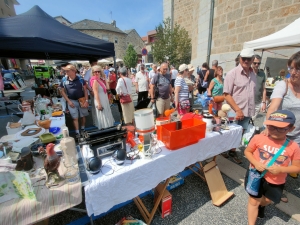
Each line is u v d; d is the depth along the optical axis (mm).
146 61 31562
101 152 1291
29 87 11312
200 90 5652
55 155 1045
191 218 1601
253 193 1353
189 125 1705
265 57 4684
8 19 2857
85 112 3492
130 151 1432
